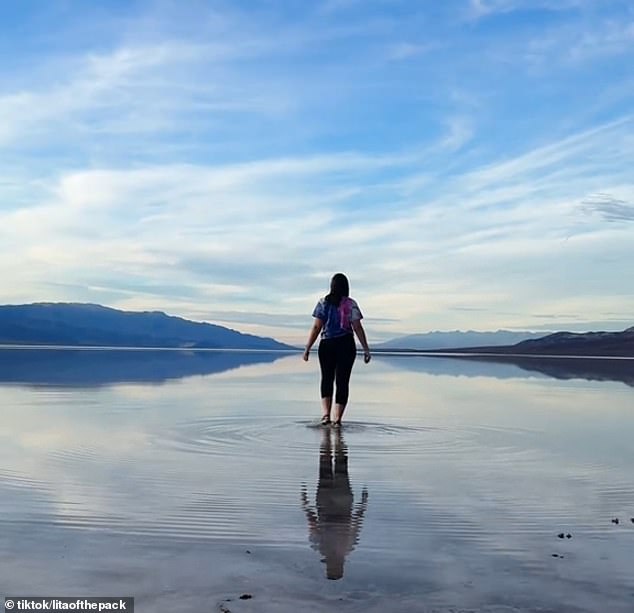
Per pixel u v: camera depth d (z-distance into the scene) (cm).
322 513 429
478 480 528
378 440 720
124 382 1497
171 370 2080
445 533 390
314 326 857
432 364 2978
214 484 504
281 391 1304
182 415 908
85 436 724
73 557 344
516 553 357
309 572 326
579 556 353
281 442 699
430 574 325
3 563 334
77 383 1451
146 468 559
